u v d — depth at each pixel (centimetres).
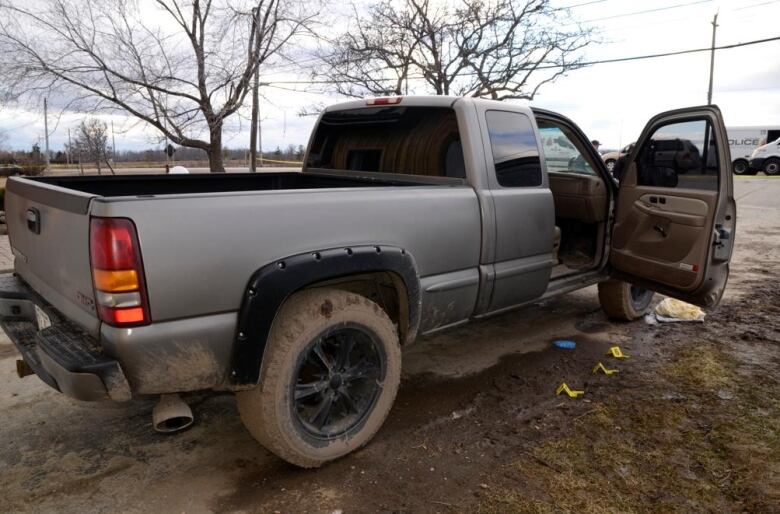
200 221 221
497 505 247
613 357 427
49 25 838
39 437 305
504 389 371
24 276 305
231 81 930
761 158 2842
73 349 221
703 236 368
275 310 239
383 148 397
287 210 246
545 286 396
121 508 246
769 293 612
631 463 280
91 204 210
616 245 441
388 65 1280
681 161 387
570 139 450
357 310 271
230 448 297
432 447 297
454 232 320
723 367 403
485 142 346
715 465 278
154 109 902
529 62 1295
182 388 230
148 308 211
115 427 318
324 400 273
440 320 329
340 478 269
